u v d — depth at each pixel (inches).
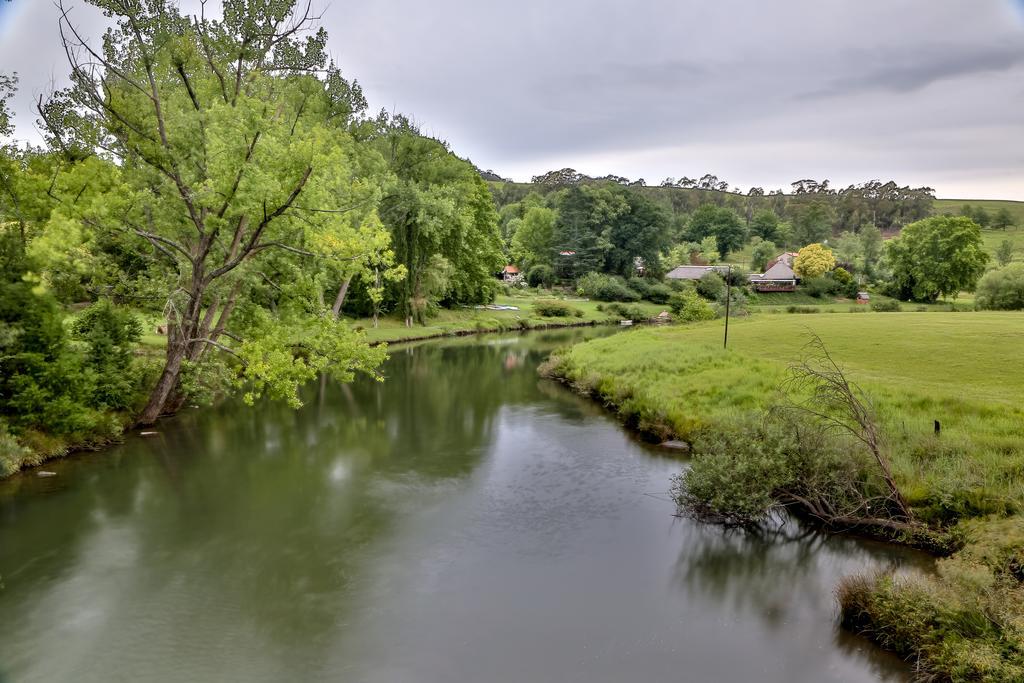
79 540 516.1
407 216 1929.1
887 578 394.6
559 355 1512.1
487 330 2469.2
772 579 454.9
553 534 535.2
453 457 755.4
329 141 917.8
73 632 387.5
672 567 474.6
